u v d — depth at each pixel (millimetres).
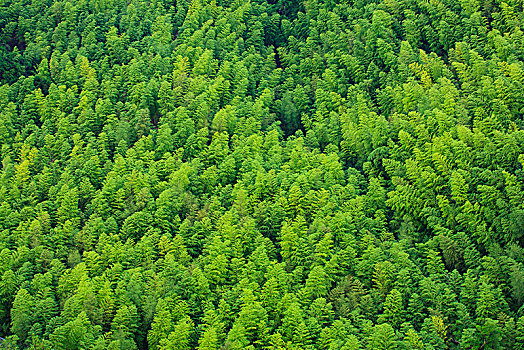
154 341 88688
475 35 136625
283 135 136000
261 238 101000
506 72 124750
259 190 110875
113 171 117875
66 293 95938
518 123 113562
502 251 94125
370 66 140250
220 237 99438
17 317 91562
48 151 129000
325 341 84062
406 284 90938
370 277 94438
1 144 133750
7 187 120438
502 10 140500
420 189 105375
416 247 99062
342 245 99000
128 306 91688
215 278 96000
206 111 131750
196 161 119312
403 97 128125
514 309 88188
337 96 135750
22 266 100312
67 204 111500
